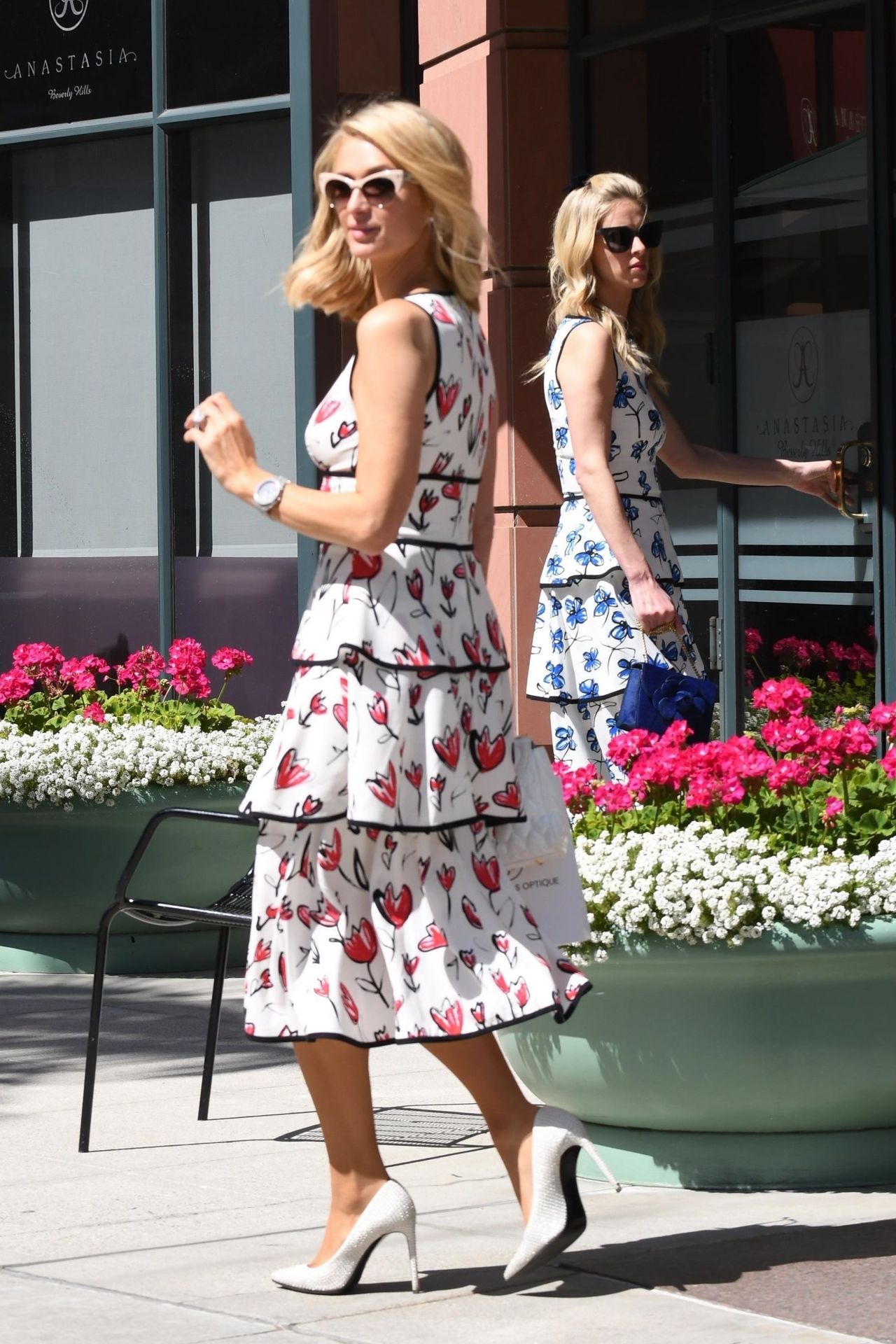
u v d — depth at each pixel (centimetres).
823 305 1044
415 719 457
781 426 1073
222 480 465
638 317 716
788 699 595
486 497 502
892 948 533
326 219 491
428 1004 455
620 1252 499
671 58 1123
